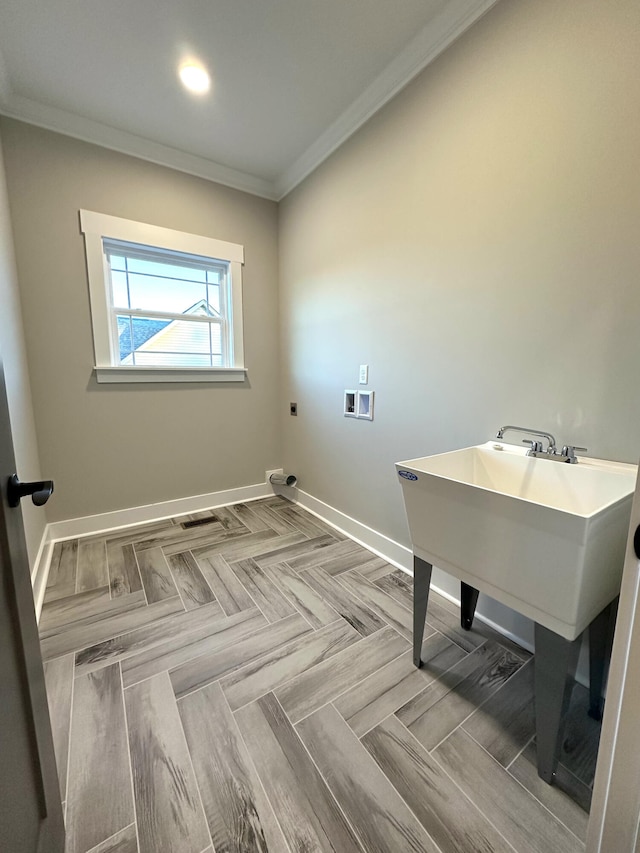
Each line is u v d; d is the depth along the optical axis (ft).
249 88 6.06
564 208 4.02
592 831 2.07
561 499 3.96
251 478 10.16
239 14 4.77
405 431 6.38
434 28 4.93
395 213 6.15
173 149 7.73
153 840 2.71
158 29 4.99
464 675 4.23
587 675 4.15
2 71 5.68
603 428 3.92
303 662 4.40
